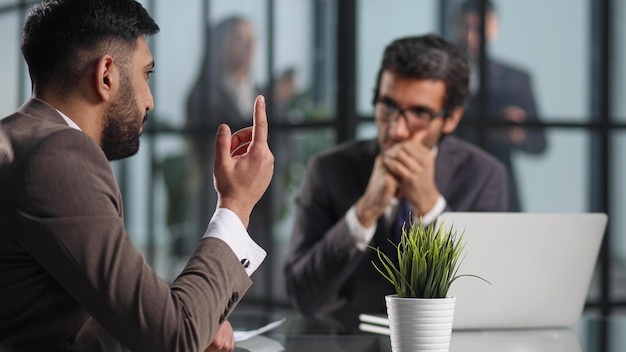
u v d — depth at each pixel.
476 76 3.58
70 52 1.35
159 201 4.25
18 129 1.29
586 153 3.72
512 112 3.62
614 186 3.73
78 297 1.24
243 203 1.40
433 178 2.69
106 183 1.26
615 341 1.81
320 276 2.53
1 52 4.64
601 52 3.71
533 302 1.92
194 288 1.30
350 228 2.50
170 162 4.22
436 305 1.38
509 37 3.63
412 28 3.65
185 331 1.26
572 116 3.70
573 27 3.70
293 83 3.83
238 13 4.02
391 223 2.61
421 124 2.62
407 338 1.38
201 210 4.13
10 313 1.29
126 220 4.34
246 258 1.40
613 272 3.71
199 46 4.13
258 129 1.42
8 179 1.23
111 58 1.37
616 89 3.72
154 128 4.27
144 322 1.23
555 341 1.79
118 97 1.38
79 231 1.21
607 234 3.71
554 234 1.88
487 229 1.84
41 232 1.21
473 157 2.76
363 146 2.78
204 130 4.12
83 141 1.26
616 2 3.71
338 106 3.58
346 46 3.56
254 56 3.98
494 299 1.89
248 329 1.87
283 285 3.86
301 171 3.79
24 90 4.57
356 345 1.66
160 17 4.23
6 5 4.62
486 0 3.58
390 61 2.62
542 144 3.66
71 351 1.34
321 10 3.71
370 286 2.58
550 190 3.67
